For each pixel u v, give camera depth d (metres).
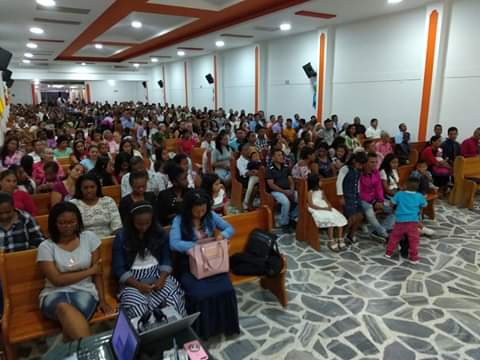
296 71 11.56
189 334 1.94
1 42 12.27
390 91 8.73
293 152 6.57
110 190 4.21
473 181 5.61
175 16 9.42
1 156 5.96
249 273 3.06
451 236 4.66
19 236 2.78
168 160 4.57
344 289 3.47
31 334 2.30
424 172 5.14
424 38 7.80
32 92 25.62
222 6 8.16
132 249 2.68
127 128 9.77
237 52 14.38
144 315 2.10
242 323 2.98
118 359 1.77
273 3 7.98
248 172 5.62
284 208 4.88
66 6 7.42
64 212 2.48
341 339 2.78
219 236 2.93
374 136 8.74
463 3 7.16
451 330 2.86
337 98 10.23
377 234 4.63
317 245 4.32
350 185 4.50
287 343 2.74
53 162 4.63
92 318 2.46
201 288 2.68
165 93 21.86
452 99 7.58
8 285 2.47
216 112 13.84
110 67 22.88
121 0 7.15
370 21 8.95
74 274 2.49
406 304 3.21
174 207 3.57
